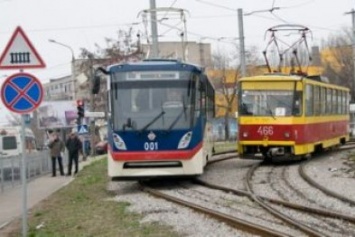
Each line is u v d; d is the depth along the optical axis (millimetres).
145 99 22234
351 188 20609
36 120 80688
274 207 16781
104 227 14977
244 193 19922
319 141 33562
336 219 14688
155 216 16000
